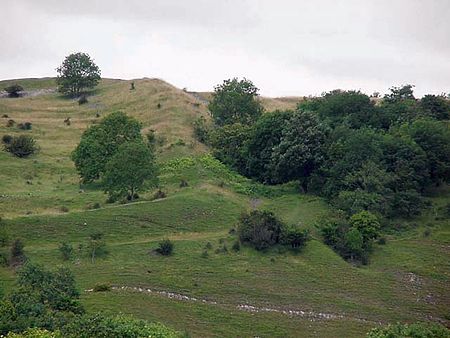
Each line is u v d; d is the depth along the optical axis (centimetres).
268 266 10581
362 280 10431
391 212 13200
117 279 9275
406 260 11406
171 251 10700
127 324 6038
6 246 10362
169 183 14450
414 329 6844
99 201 13275
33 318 5981
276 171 14700
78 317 6225
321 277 10369
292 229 11388
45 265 9756
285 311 8925
